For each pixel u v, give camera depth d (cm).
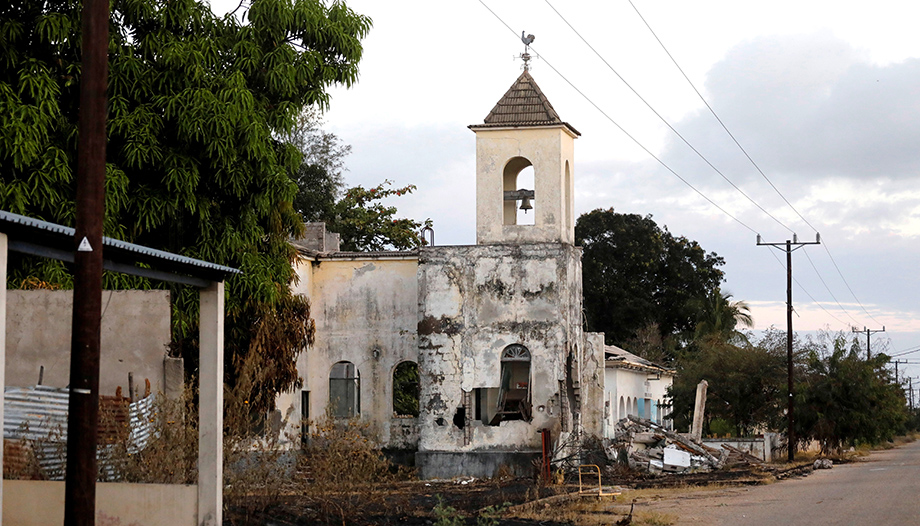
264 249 2694
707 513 2125
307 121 5372
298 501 1966
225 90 2306
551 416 3156
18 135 2028
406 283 3562
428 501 2352
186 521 1429
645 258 6700
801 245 4656
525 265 3228
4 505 1433
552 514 2098
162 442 1596
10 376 1681
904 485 2850
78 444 1052
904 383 5784
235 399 1881
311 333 2988
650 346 6456
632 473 3384
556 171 3281
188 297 2380
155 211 2322
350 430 2472
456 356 3238
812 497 2494
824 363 4875
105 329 1753
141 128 2258
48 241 1123
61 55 2283
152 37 2328
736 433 5256
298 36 2580
